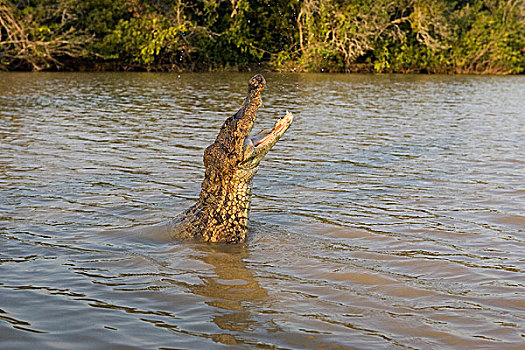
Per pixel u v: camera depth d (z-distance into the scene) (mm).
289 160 13508
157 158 13453
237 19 45156
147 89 29969
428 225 9008
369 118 20719
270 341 5605
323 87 33312
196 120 19531
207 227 8289
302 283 6922
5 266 7316
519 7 53094
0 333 5695
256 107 8125
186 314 6133
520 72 53094
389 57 49594
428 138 16641
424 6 47406
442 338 5699
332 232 8664
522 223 9141
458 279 7078
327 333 5766
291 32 47125
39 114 19938
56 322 5934
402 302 6469
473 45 50281
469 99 28281
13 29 39531
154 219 9109
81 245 8055
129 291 6668
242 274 7160
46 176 11570
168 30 42250
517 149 15016
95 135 16188
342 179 11812
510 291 6750
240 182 8266
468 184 11438
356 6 46094
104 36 42844
